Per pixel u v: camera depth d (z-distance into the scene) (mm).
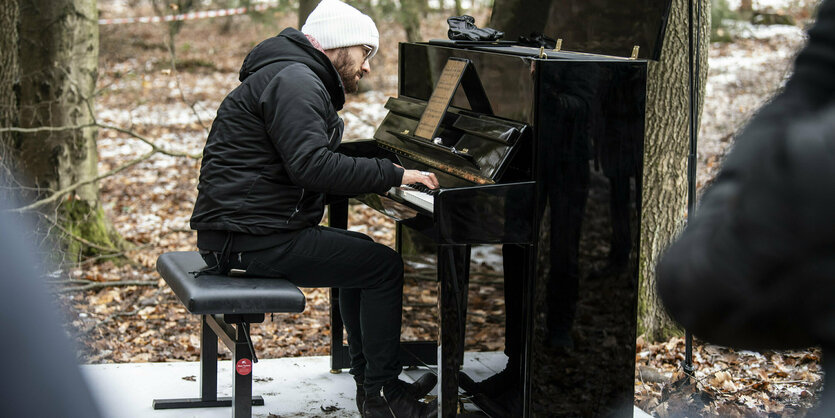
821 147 896
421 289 3645
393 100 3588
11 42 6383
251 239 2838
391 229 7719
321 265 2883
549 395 2693
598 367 2715
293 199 2867
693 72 3482
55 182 6496
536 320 2646
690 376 3766
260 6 12477
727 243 943
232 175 2826
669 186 4574
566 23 3400
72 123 6516
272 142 2820
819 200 888
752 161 943
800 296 919
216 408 3363
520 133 2627
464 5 15758
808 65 970
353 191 2777
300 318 5609
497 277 2889
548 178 2594
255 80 2836
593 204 2633
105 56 15656
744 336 968
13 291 397
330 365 3850
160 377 3660
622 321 2711
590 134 2604
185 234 7609
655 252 4625
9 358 394
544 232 2607
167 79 15023
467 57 3053
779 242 907
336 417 3318
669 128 4512
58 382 407
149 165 10055
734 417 3535
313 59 2896
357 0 10125
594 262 2658
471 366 3057
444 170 2945
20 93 6414
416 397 3207
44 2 6340
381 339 2992
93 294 5906
